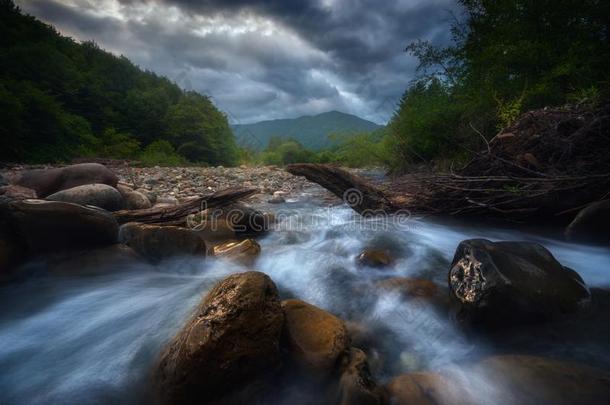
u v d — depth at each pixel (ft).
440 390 5.15
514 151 16.12
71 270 9.68
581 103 16.14
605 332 6.66
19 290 8.96
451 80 27.45
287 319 6.14
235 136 105.29
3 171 33.55
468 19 25.99
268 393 5.30
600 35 20.33
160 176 35.68
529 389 5.04
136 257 10.85
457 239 14.07
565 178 13.09
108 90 86.99
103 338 7.02
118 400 5.49
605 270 10.28
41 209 9.64
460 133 24.70
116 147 66.18
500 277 6.81
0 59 60.75
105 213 10.94
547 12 20.70
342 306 8.40
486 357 6.10
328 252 12.51
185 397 4.98
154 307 8.02
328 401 5.21
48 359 6.51
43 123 48.62
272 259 11.64
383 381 5.75
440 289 8.99
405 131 30.78
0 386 5.84
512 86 21.54
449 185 16.62
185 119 90.84
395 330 7.29
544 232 14.67
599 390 4.87
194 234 11.15
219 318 5.05
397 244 13.37
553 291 7.11
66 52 87.92
